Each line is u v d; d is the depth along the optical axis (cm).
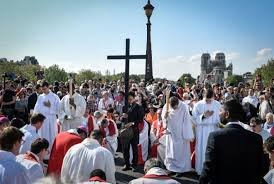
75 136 655
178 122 952
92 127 1106
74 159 567
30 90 1530
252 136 419
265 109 1213
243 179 409
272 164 455
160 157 1023
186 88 1563
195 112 979
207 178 414
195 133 986
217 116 955
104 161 560
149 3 1689
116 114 1310
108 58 1003
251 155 411
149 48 1792
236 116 429
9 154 429
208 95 962
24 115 1378
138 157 1062
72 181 564
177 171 957
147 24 1716
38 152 534
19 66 3906
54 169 630
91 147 572
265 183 436
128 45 991
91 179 446
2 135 438
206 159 417
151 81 1895
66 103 1125
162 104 1332
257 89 1530
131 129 995
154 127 1120
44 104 1136
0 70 3559
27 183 426
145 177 424
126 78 1003
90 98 1449
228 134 416
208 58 11294
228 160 407
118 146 1252
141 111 1011
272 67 3519
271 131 882
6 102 1344
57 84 1675
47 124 1129
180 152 959
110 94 1659
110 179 566
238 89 1525
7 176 409
